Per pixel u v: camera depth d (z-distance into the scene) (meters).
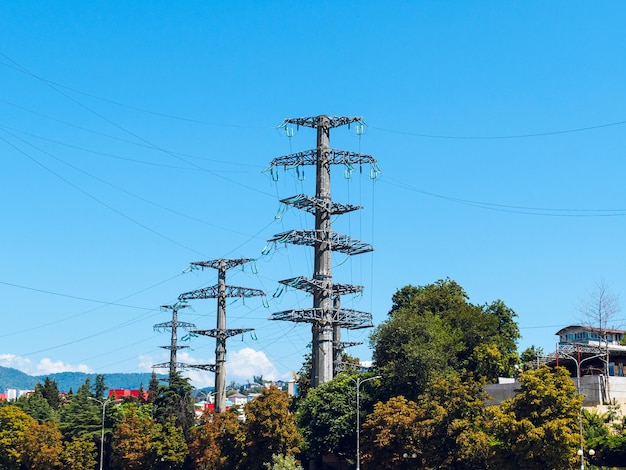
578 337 145.38
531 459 75.75
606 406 96.56
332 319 132.25
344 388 114.06
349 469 112.94
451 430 84.00
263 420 106.06
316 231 132.25
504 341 135.75
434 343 114.50
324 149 135.38
